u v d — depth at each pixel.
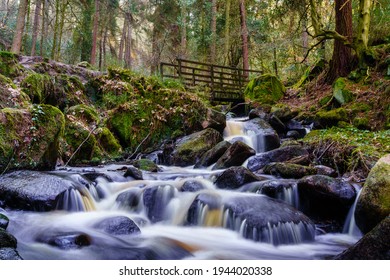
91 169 6.24
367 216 3.71
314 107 10.09
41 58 10.68
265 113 10.38
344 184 4.46
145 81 9.67
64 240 3.39
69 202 4.38
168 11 22.89
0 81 6.33
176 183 5.26
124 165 7.04
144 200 4.75
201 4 20.55
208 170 6.89
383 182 3.63
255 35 19.03
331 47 14.29
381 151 5.93
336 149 6.41
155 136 8.87
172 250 3.65
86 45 22.66
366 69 9.79
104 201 4.95
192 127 9.09
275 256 3.67
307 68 14.20
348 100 9.09
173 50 21.06
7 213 4.03
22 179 4.52
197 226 4.39
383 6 11.56
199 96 11.02
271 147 8.37
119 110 8.68
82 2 20.50
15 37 12.11
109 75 9.62
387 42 11.00
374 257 2.72
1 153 4.80
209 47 20.75
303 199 4.63
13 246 3.03
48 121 5.58
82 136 7.29
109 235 3.73
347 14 10.55
